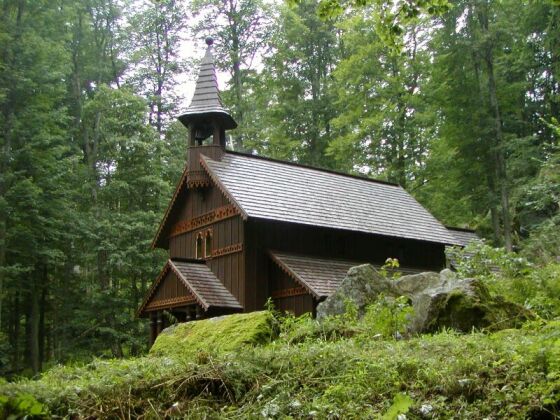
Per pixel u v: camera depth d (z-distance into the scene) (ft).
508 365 19.95
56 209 111.65
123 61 161.58
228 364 22.91
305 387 21.62
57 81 124.26
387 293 41.68
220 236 81.76
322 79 150.51
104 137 137.80
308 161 146.51
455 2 116.26
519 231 108.99
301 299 74.84
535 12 105.29
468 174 119.65
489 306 31.45
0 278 99.09
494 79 118.11
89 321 114.01
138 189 123.24
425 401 19.40
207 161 82.94
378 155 124.98
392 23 34.76
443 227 96.22
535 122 132.16
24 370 112.78
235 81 150.61
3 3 115.14
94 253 115.65
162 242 94.17
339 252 84.69
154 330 85.15
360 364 22.33
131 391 22.13
